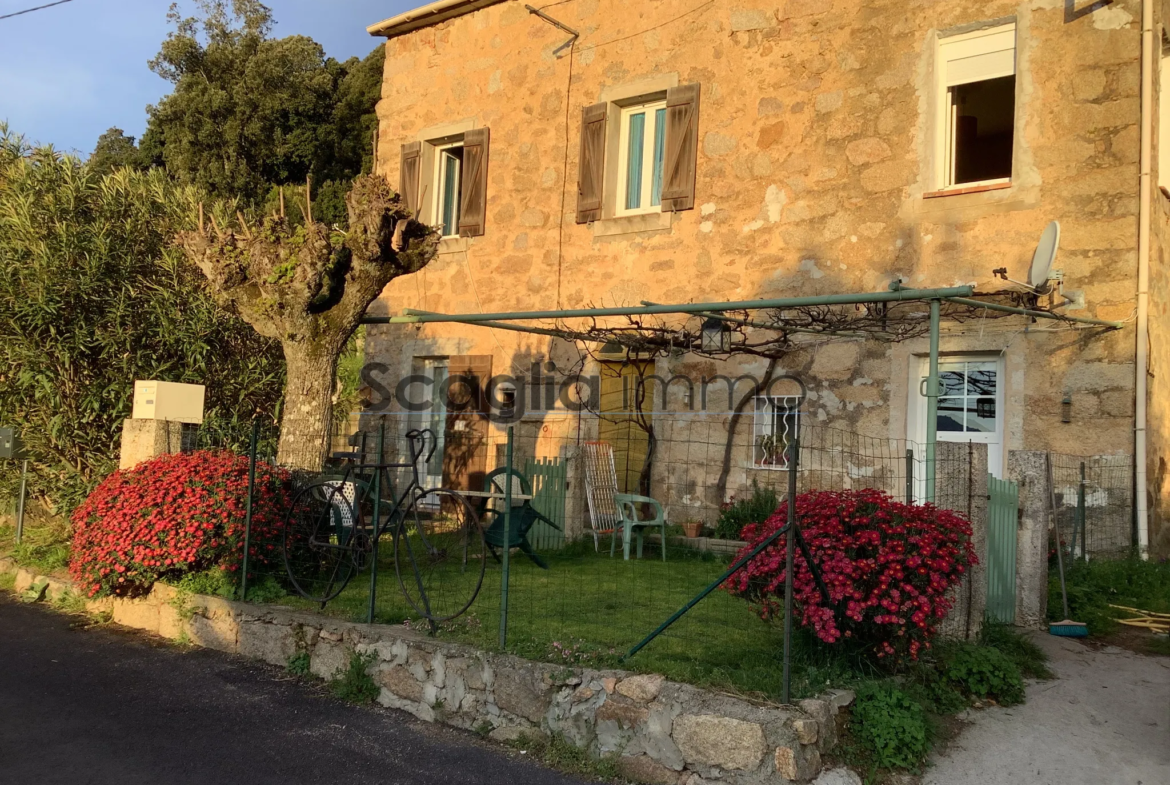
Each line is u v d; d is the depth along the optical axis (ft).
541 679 14.53
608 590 21.44
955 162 27.94
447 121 39.86
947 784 12.83
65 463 28.30
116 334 27.91
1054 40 25.50
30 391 28.14
